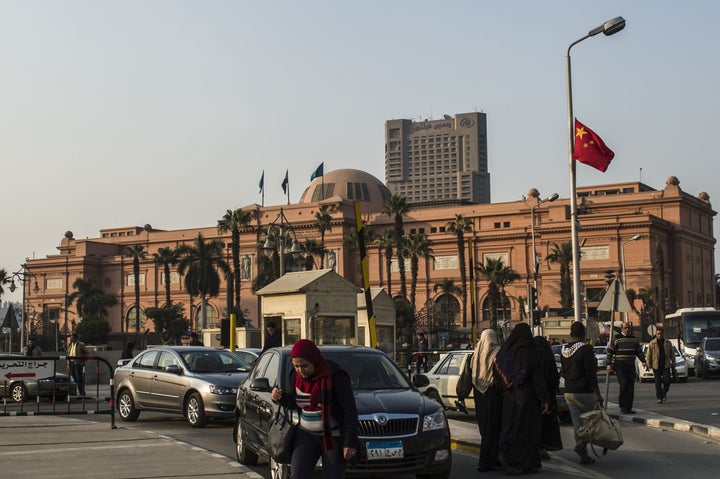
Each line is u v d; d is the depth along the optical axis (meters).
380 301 34.19
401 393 11.84
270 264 87.81
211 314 122.00
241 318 68.75
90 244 131.50
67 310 125.25
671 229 105.62
